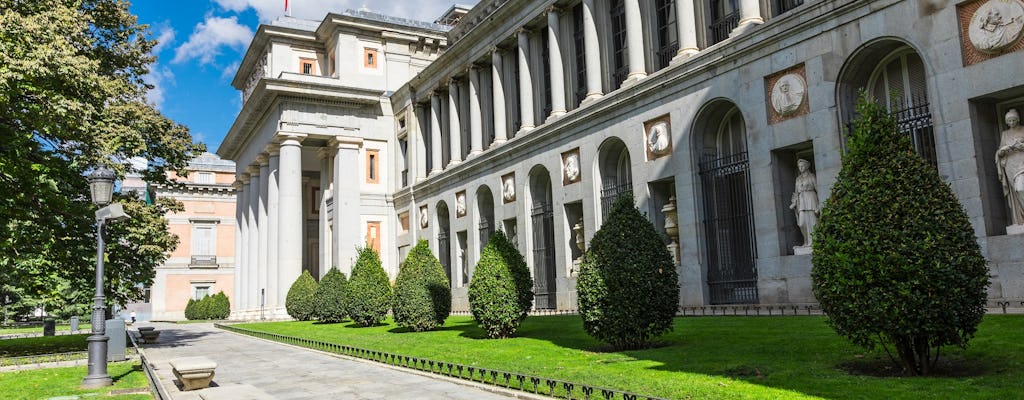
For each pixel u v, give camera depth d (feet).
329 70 167.02
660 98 80.23
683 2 79.15
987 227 49.85
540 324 73.00
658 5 89.25
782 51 65.21
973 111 51.26
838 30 60.18
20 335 122.83
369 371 47.96
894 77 60.13
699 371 35.53
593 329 47.60
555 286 102.78
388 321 103.30
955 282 29.66
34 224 70.28
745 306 66.03
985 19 50.34
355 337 75.56
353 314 95.76
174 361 43.45
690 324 58.08
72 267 76.13
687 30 78.59
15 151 64.08
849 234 31.78
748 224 70.74
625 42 93.81
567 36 103.35
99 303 47.09
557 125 98.32
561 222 97.66
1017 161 49.75
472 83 126.72
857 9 58.65
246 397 32.78
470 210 124.36
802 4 63.46
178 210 88.79
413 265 79.00
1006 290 48.37
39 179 66.85
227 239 239.30
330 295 111.14
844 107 60.34
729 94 70.74
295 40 168.35
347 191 152.05
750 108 68.18
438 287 77.66
